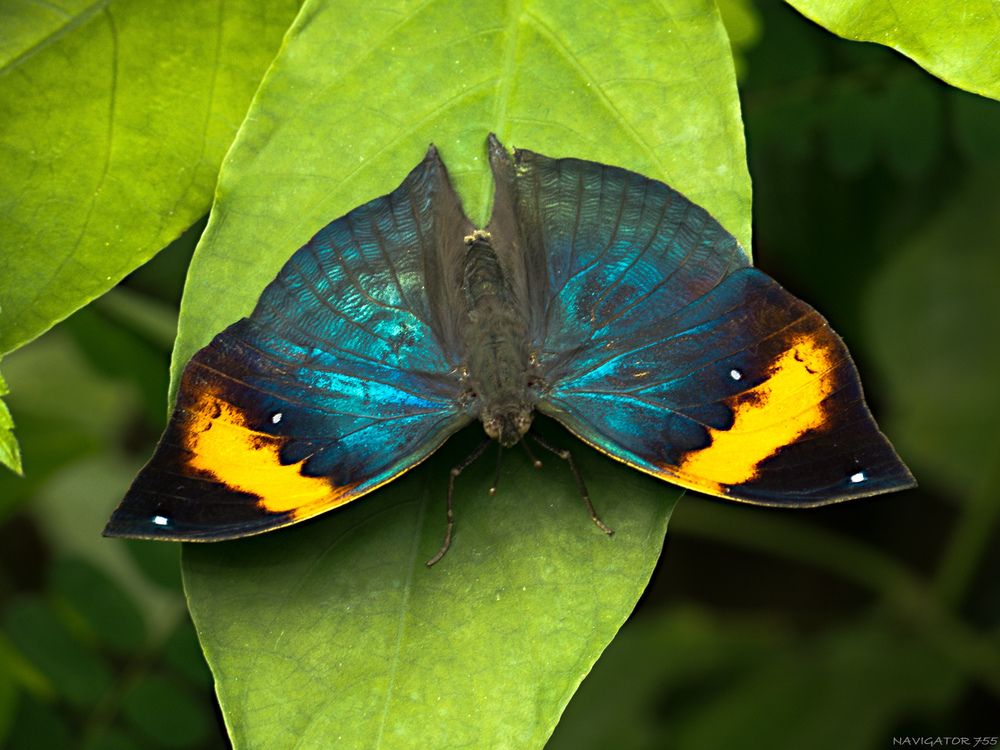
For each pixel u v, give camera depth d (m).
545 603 0.47
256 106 0.47
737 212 0.47
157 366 0.55
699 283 0.47
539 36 0.47
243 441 0.46
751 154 0.54
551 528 0.47
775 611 0.64
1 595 0.61
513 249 0.48
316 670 0.46
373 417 0.47
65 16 0.47
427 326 0.48
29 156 0.47
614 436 0.47
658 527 0.47
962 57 0.46
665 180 0.47
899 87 0.53
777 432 0.46
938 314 0.60
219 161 0.48
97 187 0.47
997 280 0.59
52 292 0.47
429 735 0.46
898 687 0.58
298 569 0.47
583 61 0.47
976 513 0.58
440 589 0.47
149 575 0.53
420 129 0.47
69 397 0.62
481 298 0.47
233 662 0.46
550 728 0.46
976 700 0.58
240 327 0.47
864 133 0.53
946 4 0.46
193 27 0.47
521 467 0.47
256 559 0.47
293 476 0.46
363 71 0.47
